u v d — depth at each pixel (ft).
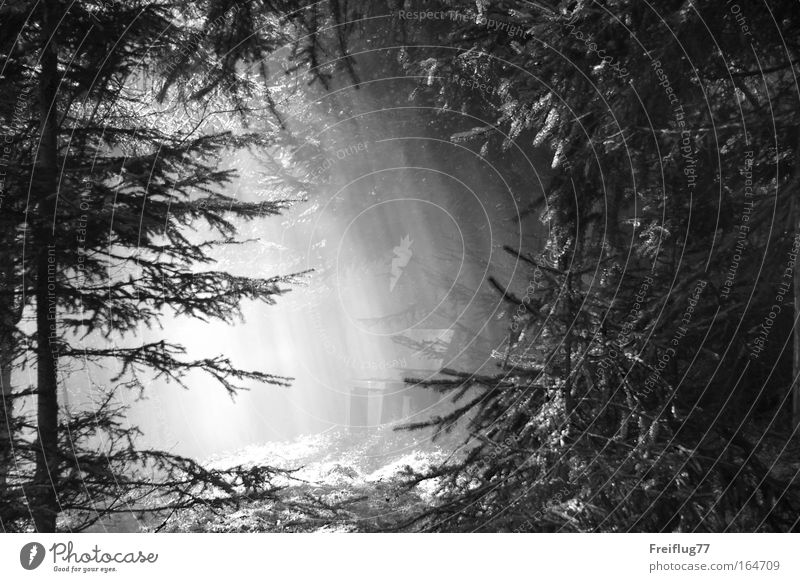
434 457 40.81
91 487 21.94
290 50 30.09
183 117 28.35
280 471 25.46
